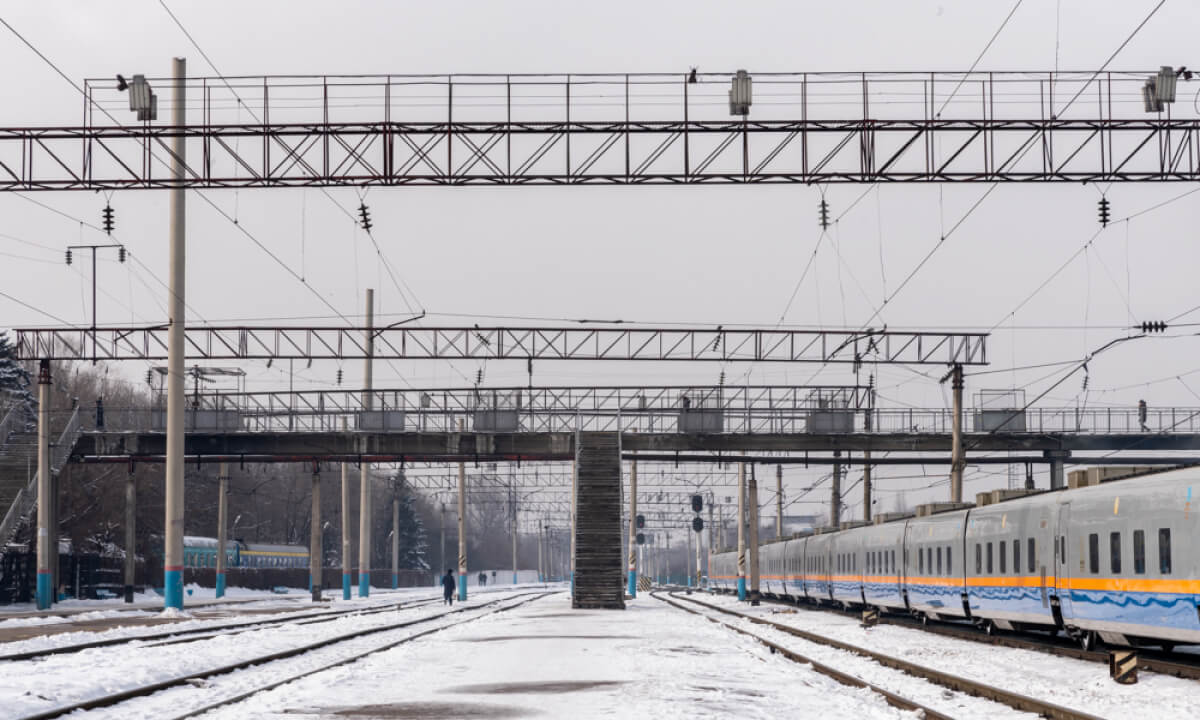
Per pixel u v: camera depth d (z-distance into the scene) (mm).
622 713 33250
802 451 127125
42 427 102000
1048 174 60656
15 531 110812
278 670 47750
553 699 36906
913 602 83062
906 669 46938
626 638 68375
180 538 89250
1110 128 60312
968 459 127125
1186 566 44000
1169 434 131000
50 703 34938
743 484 149625
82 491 169375
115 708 35406
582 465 115688
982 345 104125
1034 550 59156
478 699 37031
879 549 92750
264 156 62562
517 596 187875
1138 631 47719
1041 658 52156
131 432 122938
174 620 85438
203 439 122938
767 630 77312
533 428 126312
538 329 104062
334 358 103812
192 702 36656
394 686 41125
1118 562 49469
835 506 134250
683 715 32562
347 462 131375
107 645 61062
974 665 48719
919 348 104250
